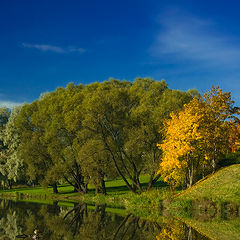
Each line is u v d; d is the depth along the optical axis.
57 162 53.25
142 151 41.69
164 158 34.50
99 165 44.91
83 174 47.38
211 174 36.94
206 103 36.50
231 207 29.28
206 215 29.72
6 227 26.00
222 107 35.84
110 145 44.38
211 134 35.62
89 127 43.66
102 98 41.91
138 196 37.97
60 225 26.61
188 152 34.22
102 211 35.12
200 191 33.50
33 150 55.56
